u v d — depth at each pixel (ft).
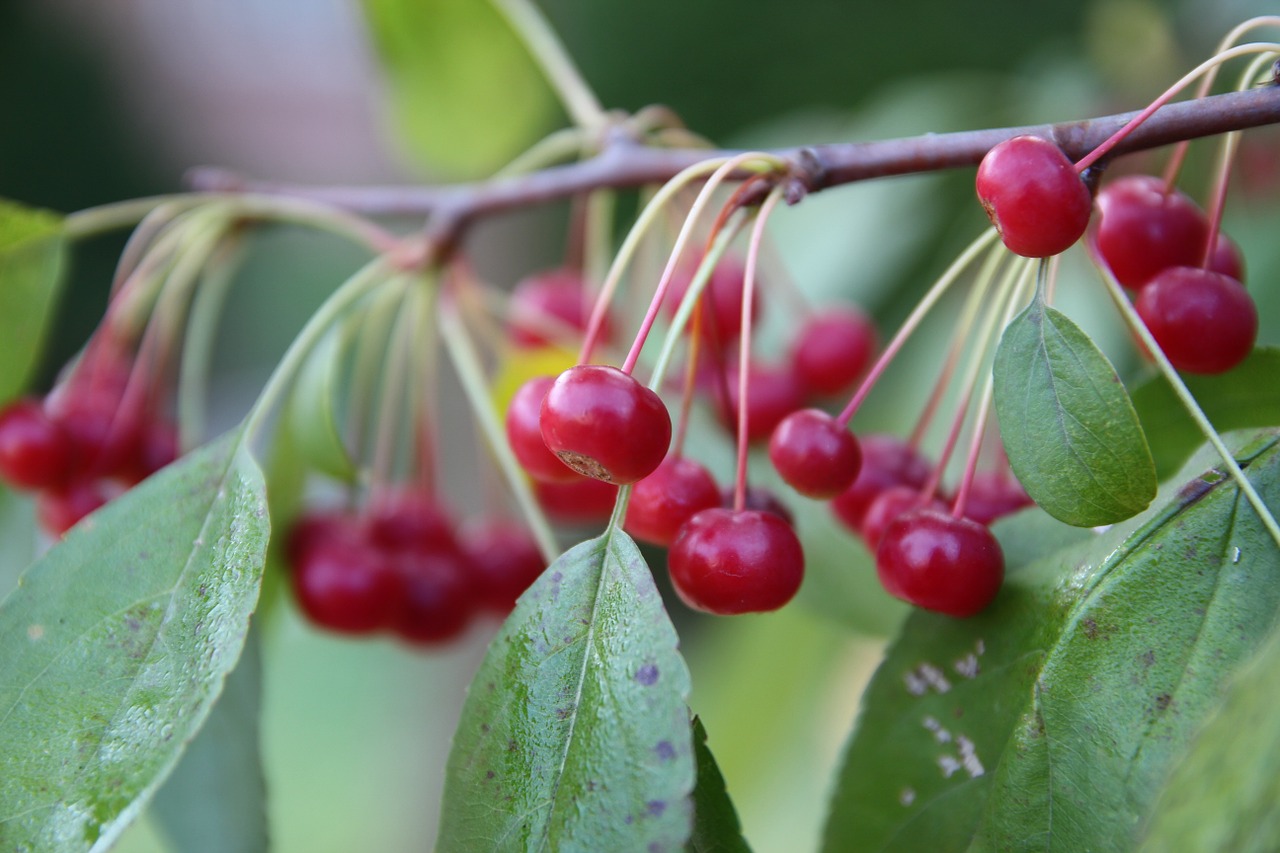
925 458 0.95
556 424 0.83
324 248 3.45
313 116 3.38
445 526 1.05
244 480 0.90
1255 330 0.87
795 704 1.40
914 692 0.88
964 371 1.19
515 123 1.26
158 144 3.24
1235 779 0.78
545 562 1.06
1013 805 0.84
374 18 1.16
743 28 1.80
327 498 1.05
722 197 1.06
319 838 2.22
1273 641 0.79
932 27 1.72
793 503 1.06
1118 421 0.83
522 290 1.13
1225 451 0.84
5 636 0.87
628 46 1.86
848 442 0.87
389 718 2.28
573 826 0.82
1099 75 1.38
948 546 0.86
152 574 0.88
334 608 1.00
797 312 1.18
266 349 3.37
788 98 1.85
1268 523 0.84
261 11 3.31
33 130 3.02
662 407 0.84
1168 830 0.79
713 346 0.94
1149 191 0.89
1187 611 0.84
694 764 0.82
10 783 0.84
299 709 2.39
